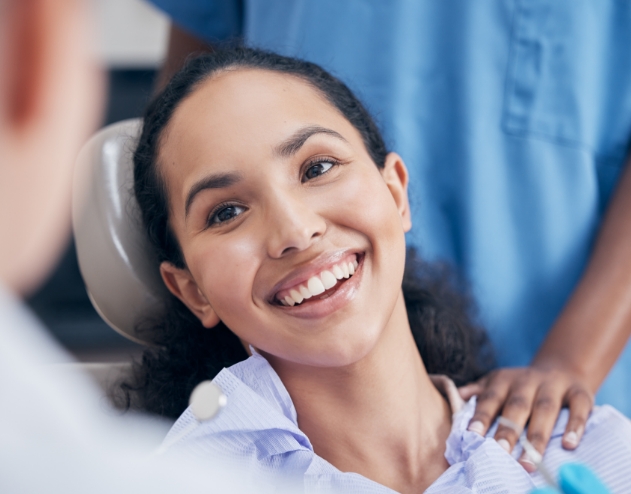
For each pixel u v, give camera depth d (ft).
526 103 3.70
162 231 2.75
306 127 2.40
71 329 8.16
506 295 3.70
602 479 2.63
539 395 2.94
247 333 2.37
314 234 2.27
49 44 0.82
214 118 2.42
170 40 4.47
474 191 3.68
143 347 3.27
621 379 3.70
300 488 2.29
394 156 2.96
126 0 7.90
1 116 0.83
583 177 3.72
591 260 3.61
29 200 0.86
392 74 3.73
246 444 2.21
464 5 3.67
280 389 2.45
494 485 2.37
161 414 2.90
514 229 3.73
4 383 0.97
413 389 2.59
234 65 2.65
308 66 2.76
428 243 3.75
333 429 2.51
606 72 3.81
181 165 2.47
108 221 3.05
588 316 3.37
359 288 2.36
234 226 2.36
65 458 1.01
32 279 0.90
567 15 3.67
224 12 4.24
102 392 3.04
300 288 2.30
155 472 1.07
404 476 2.54
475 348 3.44
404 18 3.71
